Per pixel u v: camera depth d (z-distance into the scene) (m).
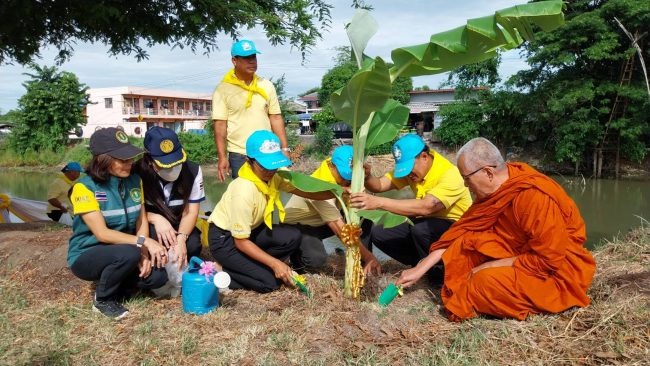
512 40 2.74
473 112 23.95
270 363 2.55
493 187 3.04
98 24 6.72
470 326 2.91
